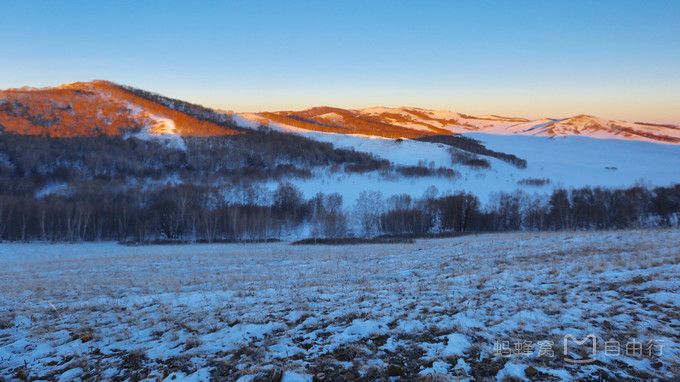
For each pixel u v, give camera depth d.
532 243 23.19
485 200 102.81
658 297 8.55
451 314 8.60
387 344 7.11
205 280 16.62
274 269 20.33
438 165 149.75
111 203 74.00
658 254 14.28
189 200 73.81
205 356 7.01
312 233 67.31
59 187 96.25
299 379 5.84
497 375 5.71
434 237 53.88
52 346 7.97
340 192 107.31
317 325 8.43
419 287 11.74
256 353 6.96
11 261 34.06
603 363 5.91
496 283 11.57
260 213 66.88
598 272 11.85
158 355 7.14
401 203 86.94
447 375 5.75
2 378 6.48
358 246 40.34
